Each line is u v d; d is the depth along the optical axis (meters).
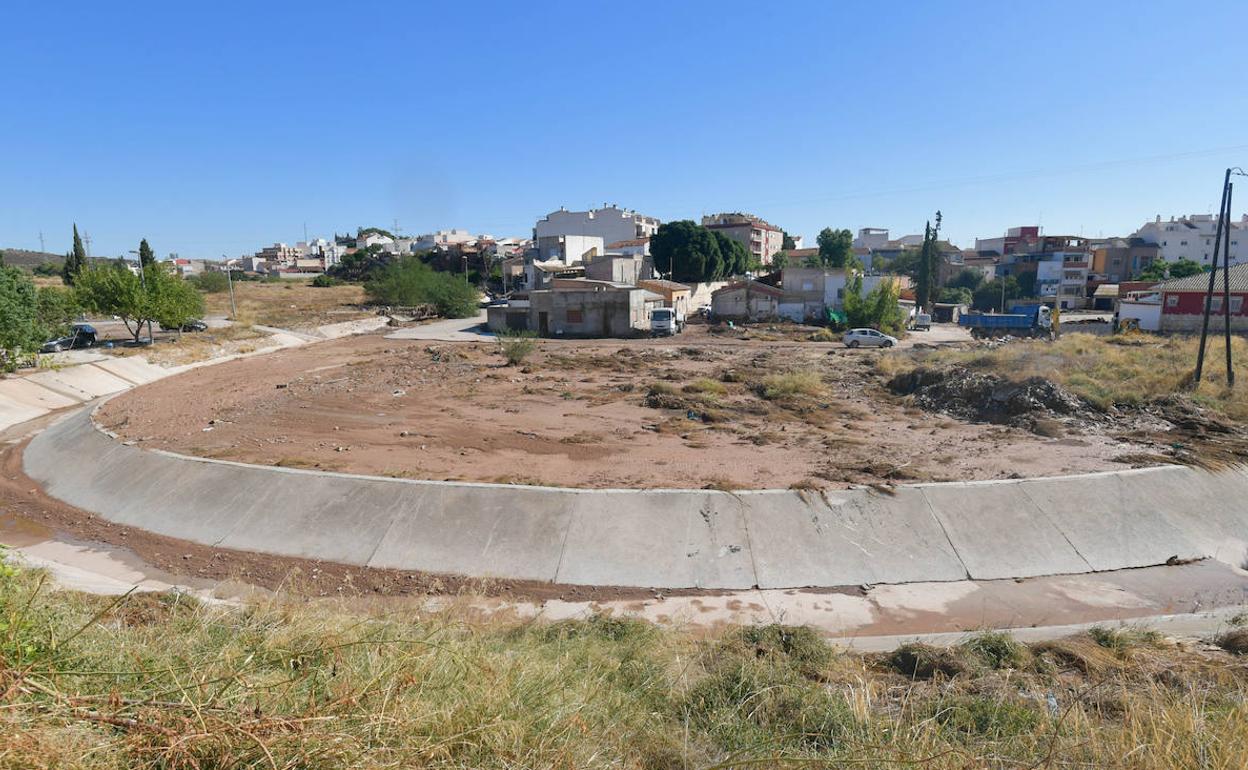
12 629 4.17
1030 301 79.56
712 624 12.02
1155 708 5.02
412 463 18.56
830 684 6.82
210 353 41.72
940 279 96.56
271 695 4.05
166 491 17.27
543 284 73.88
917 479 16.55
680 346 46.59
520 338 44.84
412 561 14.24
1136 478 15.95
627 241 98.50
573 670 6.05
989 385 25.06
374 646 5.21
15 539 15.76
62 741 3.18
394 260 96.81
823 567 13.86
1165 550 14.29
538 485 16.20
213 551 15.01
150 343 42.28
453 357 40.22
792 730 5.18
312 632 5.71
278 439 21.33
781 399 27.38
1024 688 6.86
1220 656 7.96
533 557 14.19
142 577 13.90
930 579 13.58
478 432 22.23
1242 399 22.56
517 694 4.76
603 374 34.44
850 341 46.09
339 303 72.69
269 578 13.76
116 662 4.46
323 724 3.69
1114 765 4.12
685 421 23.70
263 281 110.56
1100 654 8.18
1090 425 21.38
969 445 19.92
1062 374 26.02
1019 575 13.67
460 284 70.12
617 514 14.99
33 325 30.81
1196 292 46.09
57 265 116.38
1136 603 12.52
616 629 9.80
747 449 19.88
